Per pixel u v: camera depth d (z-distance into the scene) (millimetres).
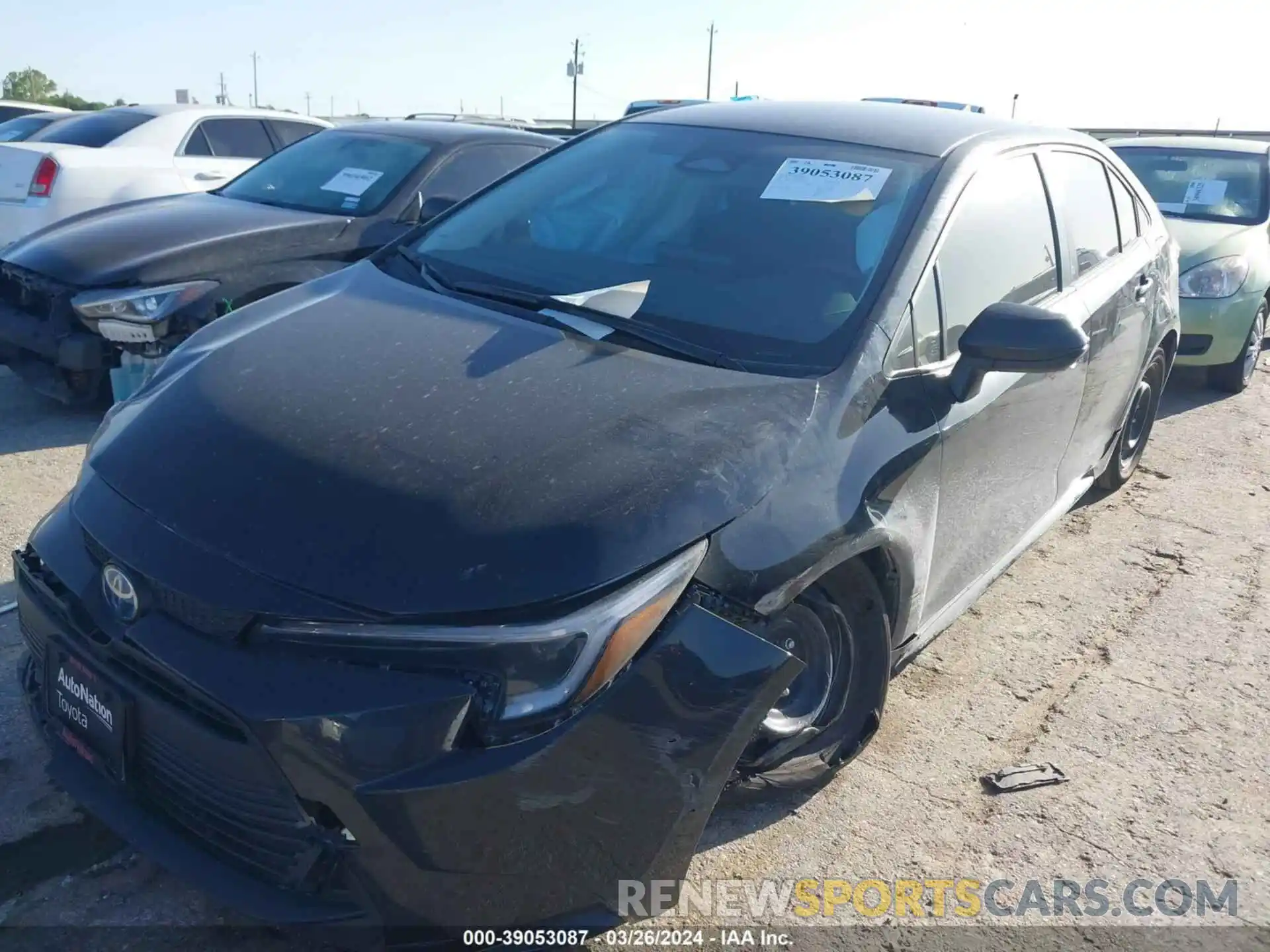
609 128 3830
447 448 2221
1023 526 3783
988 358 2801
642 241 3170
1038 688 3627
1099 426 4348
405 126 6773
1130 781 3146
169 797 2150
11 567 3848
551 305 2898
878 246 2957
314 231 5617
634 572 2061
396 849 1914
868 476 2570
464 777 1896
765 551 2268
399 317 2850
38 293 5207
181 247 5176
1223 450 6281
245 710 1924
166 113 8898
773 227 3086
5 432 5293
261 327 2865
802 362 2656
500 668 1933
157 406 2518
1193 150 8336
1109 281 4113
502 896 2014
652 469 2211
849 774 3094
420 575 1972
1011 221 3449
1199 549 4848
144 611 2100
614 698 1999
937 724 3377
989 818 2945
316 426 2303
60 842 2586
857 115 3621
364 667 1941
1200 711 3541
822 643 2701
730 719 2129
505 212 3508
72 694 2285
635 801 2059
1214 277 7043
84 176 7621
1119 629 4066
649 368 2584
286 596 1979
